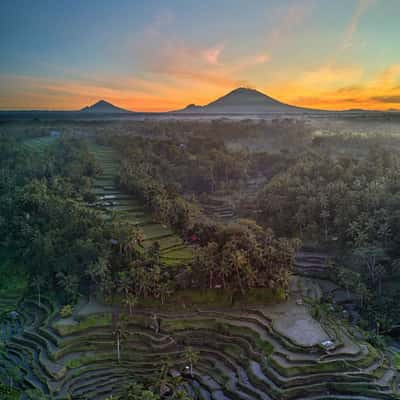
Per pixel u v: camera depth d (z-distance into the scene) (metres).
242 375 76.38
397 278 110.69
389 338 87.38
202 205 180.88
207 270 96.38
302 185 155.88
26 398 69.12
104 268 98.69
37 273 113.06
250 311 94.12
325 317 91.25
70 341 84.75
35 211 130.88
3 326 95.25
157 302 96.31
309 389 70.19
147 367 79.31
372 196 129.00
